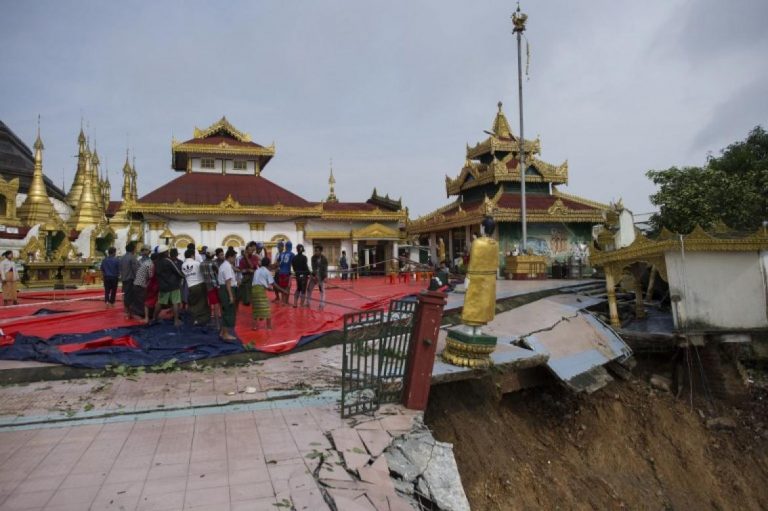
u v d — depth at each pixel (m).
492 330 12.22
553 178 36.19
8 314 14.77
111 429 6.39
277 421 6.71
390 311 7.34
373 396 7.36
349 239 39.31
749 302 11.66
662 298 17.19
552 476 9.40
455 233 37.41
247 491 4.81
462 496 5.67
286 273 16.94
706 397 12.97
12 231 28.55
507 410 10.49
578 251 33.75
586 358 11.16
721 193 22.62
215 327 12.73
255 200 37.62
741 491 11.11
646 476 10.80
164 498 4.64
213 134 43.31
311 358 10.63
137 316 14.26
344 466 5.46
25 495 4.66
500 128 40.38
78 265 24.50
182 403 7.43
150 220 34.97
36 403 7.36
